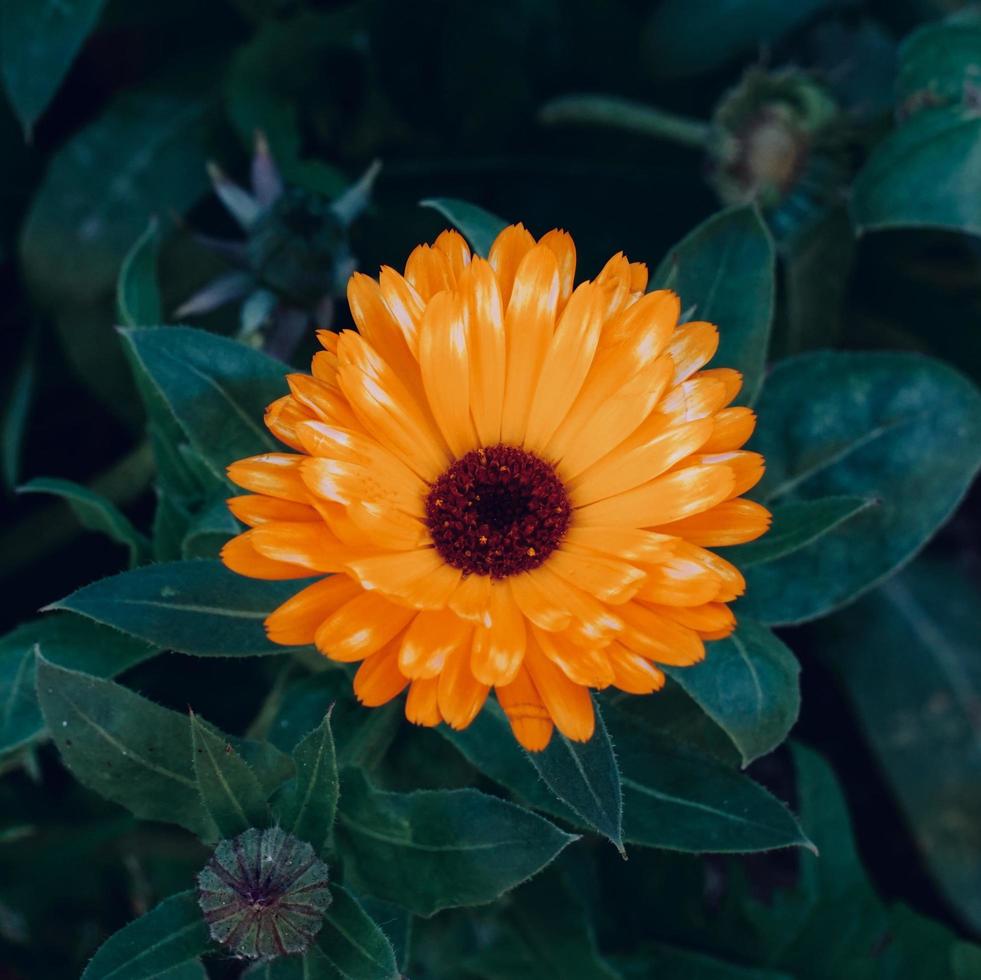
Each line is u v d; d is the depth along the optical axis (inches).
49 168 12.0
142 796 8.4
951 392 10.3
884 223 10.9
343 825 8.3
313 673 9.4
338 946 7.9
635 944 11.0
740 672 8.7
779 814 8.9
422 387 8.4
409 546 8.2
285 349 10.9
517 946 10.4
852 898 10.9
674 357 8.3
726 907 10.9
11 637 9.6
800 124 11.8
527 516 8.4
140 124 12.2
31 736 9.5
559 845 8.1
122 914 11.9
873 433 10.3
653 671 7.7
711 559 7.8
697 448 8.1
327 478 7.7
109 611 8.2
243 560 7.8
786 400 10.4
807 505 8.9
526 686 7.8
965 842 12.2
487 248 9.4
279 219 10.6
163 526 9.8
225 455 9.0
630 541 7.8
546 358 8.4
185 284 12.2
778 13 12.0
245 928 7.7
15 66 10.9
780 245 11.6
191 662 10.8
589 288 8.2
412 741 9.5
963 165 10.8
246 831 7.8
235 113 12.0
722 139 11.9
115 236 12.0
